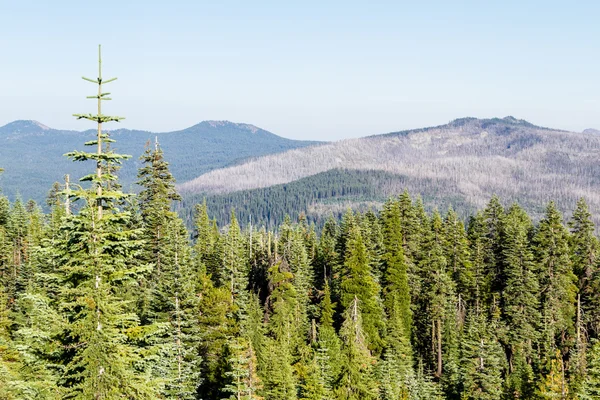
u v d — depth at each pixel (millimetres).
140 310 39562
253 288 66375
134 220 50062
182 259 48250
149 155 55438
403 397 50906
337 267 67562
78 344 15859
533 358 63531
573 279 70875
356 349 43750
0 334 46969
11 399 22422
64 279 16281
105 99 16109
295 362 49844
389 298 64500
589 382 41031
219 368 40625
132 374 16000
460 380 55594
